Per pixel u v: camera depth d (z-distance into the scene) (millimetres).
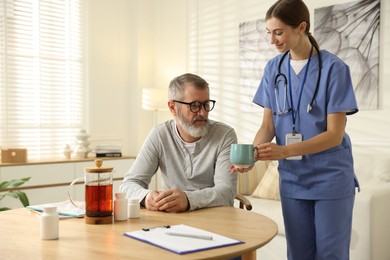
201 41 4945
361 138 3705
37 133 4645
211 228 1488
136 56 5238
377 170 3363
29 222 1594
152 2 5355
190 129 1943
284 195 2066
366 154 3498
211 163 2033
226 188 1900
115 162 4691
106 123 5105
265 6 4336
